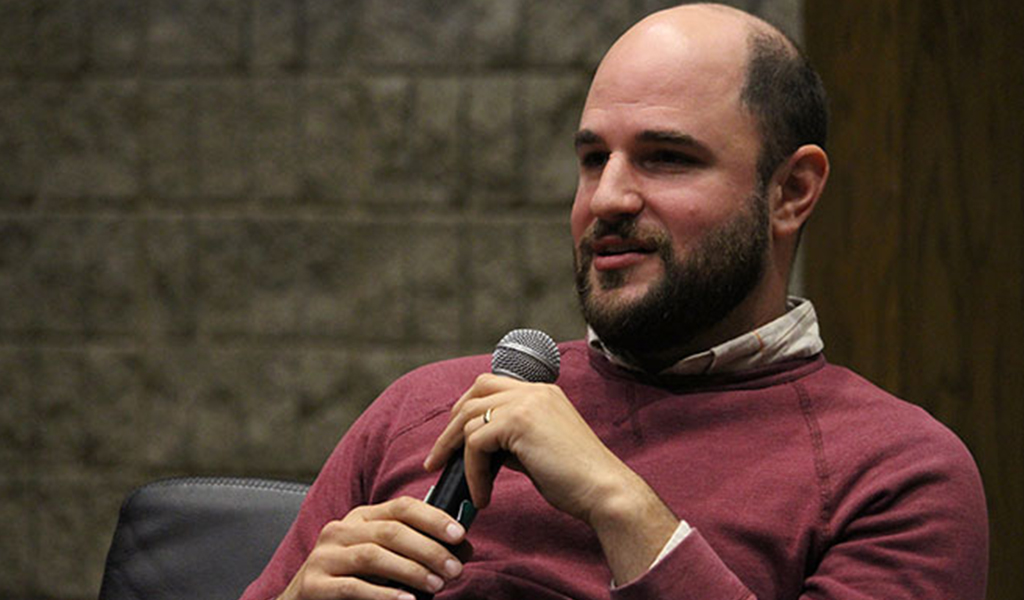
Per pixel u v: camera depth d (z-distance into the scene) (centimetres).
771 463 485
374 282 1055
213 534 602
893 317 945
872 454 480
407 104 1047
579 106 1026
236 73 1067
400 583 447
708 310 499
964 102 937
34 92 1093
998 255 940
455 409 461
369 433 555
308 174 1061
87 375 1095
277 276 1068
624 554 427
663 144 495
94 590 1095
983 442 945
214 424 1079
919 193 941
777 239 524
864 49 945
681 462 490
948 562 457
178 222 1079
